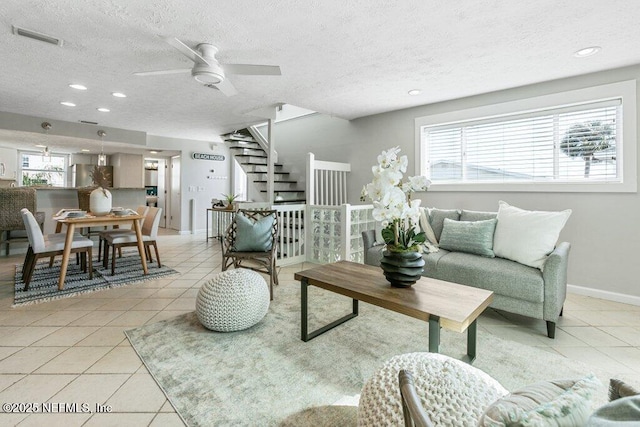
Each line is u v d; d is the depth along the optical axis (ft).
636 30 7.49
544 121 11.20
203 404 4.88
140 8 6.68
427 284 6.57
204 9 6.72
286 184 20.49
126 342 6.84
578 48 8.44
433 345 5.05
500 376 5.74
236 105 14.43
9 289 10.35
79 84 11.59
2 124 15.96
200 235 23.86
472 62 9.42
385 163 6.06
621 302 9.64
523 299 7.56
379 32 7.67
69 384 5.35
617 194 9.71
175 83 11.50
